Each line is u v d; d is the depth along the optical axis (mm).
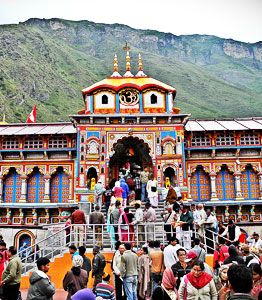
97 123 24094
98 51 176250
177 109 25203
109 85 24672
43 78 105000
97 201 20250
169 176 24250
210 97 123250
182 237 14781
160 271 10492
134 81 26188
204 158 25656
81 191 23016
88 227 16766
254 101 126125
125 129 24109
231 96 128250
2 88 85562
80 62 139625
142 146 25250
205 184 25734
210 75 155500
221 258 11531
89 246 16125
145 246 11578
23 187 25438
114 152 23922
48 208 24516
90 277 13906
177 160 23703
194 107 107125
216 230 16578
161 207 21625
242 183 25469
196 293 6926
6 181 25922
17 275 9305
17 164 25859
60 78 113000
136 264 10656
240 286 4723
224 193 25469
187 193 23312
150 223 15031
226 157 25625
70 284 8195
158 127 24203
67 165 25719
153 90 24953
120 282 11227
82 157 23641
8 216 24875
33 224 24797
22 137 25719
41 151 25609
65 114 93750
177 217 16094
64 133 25406
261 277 6781
